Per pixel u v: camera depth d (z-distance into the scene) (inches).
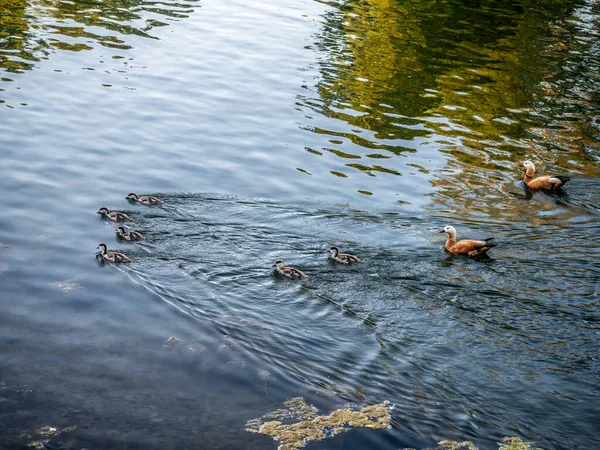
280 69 1283.2
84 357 559.8
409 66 1352.1
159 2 1603.1
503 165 1006.4
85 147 922.1
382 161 981.2
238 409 516.1
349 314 634.8
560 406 530.6
